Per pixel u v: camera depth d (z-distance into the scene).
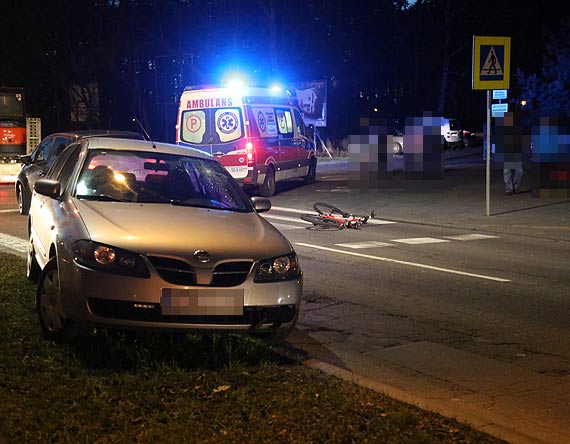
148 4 38.66
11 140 23.92
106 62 39.69
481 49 14.23
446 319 7.32
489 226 14.05
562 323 7.23
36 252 7.41
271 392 4.80
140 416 4.30
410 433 4.22
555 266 10.20
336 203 17.72
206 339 5.91
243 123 18.33
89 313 5.26
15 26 38.53
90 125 40.25
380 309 7.67
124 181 6.66
